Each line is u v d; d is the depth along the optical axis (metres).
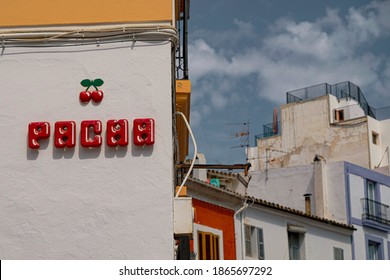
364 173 43.78
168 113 11.23
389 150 57.00
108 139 11.06
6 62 11.46
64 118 11.24
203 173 31.73
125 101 11.27
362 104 59.44
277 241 33.66
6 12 11.63
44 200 10.93
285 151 58.00
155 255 10.73
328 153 56.69
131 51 11.49
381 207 43.94
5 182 11.00
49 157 11.09
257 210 32.81
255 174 44.94
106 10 11.67
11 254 10.73
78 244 10.77
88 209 10.89
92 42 11.55
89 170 11.03
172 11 11.73
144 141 11.03
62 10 11.67
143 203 10.90
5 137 11.18
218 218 30.02
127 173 11.01
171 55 11.69
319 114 57.75
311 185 42.94
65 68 11.45
